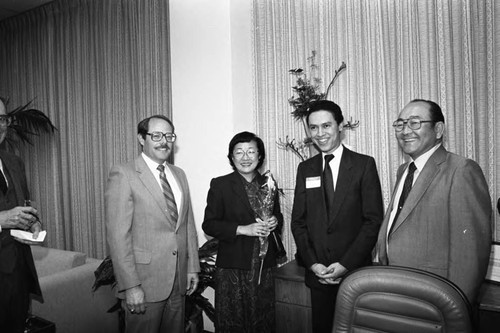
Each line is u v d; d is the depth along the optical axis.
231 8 2.99
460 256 1.53
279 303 2.36
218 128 3.07
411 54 2.49
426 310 1.21
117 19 3.77
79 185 4.13
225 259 2.18
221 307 2.18
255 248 2.16
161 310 2.07
